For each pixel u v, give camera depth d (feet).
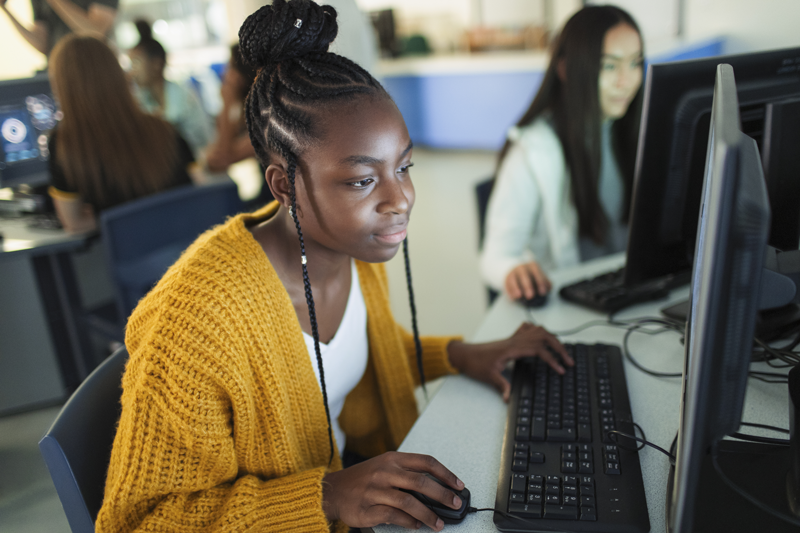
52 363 7.20
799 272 2.46
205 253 2.53
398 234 2.40
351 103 2.24
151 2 21.20
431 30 20.44
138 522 2.40
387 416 3.46
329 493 2.44
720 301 1.51
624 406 2.78
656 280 3.82
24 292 6.81
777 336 3.21
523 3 17.58
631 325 3.67
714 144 1.64
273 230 2.77
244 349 2.44
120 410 2.82
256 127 2.50
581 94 5.09
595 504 2.23
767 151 3.06
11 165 7.32
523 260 4.86
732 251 1.49
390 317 3.38
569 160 5.29
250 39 2.41
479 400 3.07
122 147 6.77
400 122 2.32
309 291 2.56
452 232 12.42
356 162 2.24
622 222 5.57
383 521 2.26
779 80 3.24
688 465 1.65
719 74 2.35
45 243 6.27
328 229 2.39
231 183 6.43
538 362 3.19
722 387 1.66
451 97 17.95
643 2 13.15
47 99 7.50
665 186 3.32
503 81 16.67
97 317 7.02
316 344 2.69
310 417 2.83
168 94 12.41
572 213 5.48
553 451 2.54
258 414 2.59
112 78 6.64
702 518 2.05
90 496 2.50
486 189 5.76
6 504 5.85
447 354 3.47
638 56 5.06
